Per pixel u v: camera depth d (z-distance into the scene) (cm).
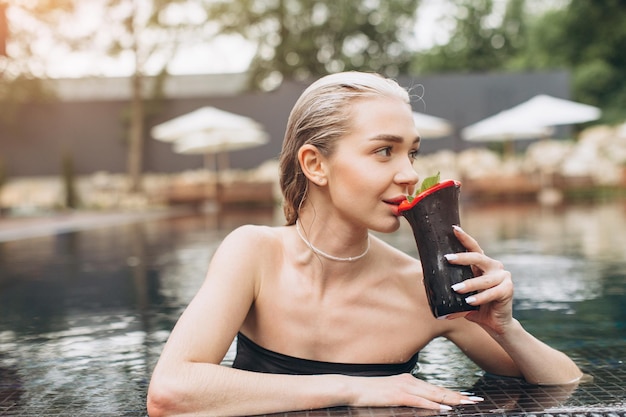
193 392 113
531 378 138
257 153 2070
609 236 563
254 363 141
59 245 685
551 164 1523
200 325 121
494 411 118
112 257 531
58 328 240
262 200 1611
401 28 2947
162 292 326
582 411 118
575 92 2923
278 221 935
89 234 845
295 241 139
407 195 123
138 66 1878
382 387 122
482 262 117
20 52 1759
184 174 1952
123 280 382
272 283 137
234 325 126
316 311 137
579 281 319
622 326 212
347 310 137
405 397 120
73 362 183
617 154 1661
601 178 1517
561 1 3350
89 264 482
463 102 2088
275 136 2078
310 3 2780
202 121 1630
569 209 1027
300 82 2081
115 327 237
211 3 1998
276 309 136
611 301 262
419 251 119
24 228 999
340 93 125
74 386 155
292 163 134
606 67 2931
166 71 2034
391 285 141
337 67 2897
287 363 137
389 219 124
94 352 196
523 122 1591
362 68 2900
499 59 3547
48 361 186
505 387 136
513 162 1611
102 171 2077
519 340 132
